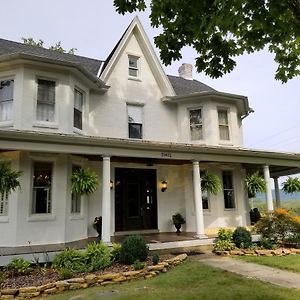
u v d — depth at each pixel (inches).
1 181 300.4
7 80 394.9
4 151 370.3
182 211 512.1
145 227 492.1
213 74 193.3
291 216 422.3
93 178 359.3
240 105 564.7
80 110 442.9
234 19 154.9
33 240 355.6
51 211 375.2
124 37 522.6
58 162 386.9
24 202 358.0
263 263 320.5
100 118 477.4
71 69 408.8
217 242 393.7
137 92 522.0
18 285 241.1
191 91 605.3
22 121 373.1
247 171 577.3
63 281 243.9
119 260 306.3
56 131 391.2
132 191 493.7
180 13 170.1
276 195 652.7
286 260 333.4
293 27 160.9
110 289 239.1
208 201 508.7
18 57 375.6
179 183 522.0
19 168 360.5
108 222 348.8
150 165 496.4
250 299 202.2
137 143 369.1
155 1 175.2
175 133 540.4
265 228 425.7
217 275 270.7
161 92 548.1
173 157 408.8
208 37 183.2
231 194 528.1
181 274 277.1
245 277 263.6
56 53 543.5
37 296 226.5
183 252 382.9
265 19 157.4
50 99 401.7
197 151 421.4
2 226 353.1
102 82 461.7
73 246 345.7
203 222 451.2
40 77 398.6
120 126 492.1
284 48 198.4
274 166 538.0
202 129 528.4
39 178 378.9
